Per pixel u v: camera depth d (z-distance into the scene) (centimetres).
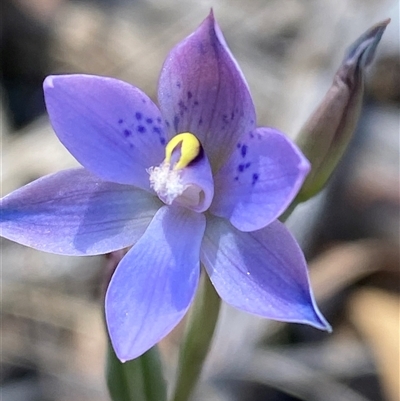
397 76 17
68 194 6
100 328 13
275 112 16
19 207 6
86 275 14
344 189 14
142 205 7
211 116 6
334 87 7
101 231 6
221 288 6
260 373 12
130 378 7
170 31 19
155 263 6
